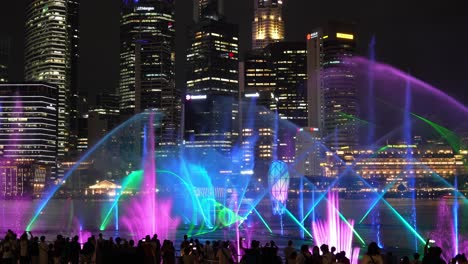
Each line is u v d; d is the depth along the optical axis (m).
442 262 23.16
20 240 34.00
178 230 100.88
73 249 34.03
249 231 95.75
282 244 72.62
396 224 125.81
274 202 147.88
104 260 21.47
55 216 184.00
